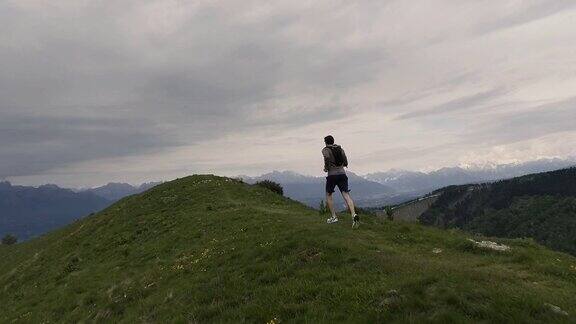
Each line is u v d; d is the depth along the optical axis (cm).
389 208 3127
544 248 2184
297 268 1589
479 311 975
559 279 1403
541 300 1040
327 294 1265
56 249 4384
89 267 3183
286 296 1320
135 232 3812
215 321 1285
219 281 1639
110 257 3256
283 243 1908
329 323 1074
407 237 2105
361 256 1589
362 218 2772
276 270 1612
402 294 1120
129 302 1909
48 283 3133
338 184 2300
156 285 1994
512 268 1539
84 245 3969
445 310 981
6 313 2766
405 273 1341
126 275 2559
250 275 1627
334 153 2280
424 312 1012
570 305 1055
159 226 3756
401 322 983
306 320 1115
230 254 2022
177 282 1891
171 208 4462
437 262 1531
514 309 960
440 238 2105
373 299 1151
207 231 3014
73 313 2148
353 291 1229
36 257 4462
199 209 4056
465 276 1243
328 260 1606
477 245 1883
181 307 1502
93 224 4975
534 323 908
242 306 1327
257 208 3688
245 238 2298
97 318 1877
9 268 5131
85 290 2525
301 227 2247
